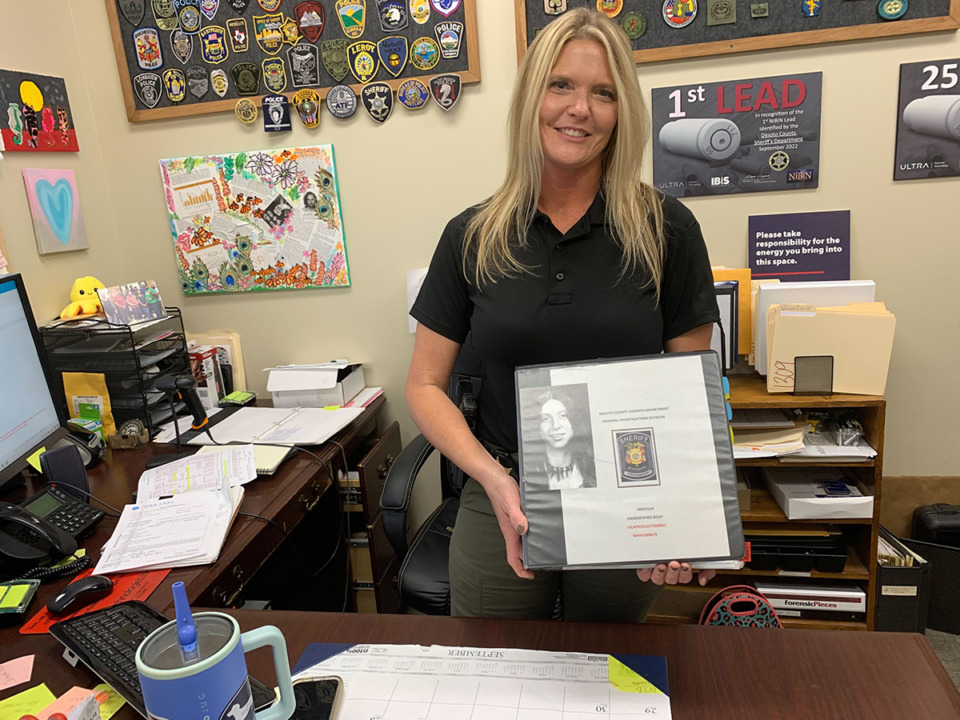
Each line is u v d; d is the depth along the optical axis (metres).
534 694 0.75
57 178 1.88
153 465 1.53
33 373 1.36
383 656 0.82
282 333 2.16
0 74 1.70
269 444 1.61
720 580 1.86
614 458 0.82
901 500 1.98
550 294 1.04
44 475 1.36
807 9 1.71
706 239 1.91
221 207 2.08
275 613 0.93
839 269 1.85
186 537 1.16
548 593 1.14
